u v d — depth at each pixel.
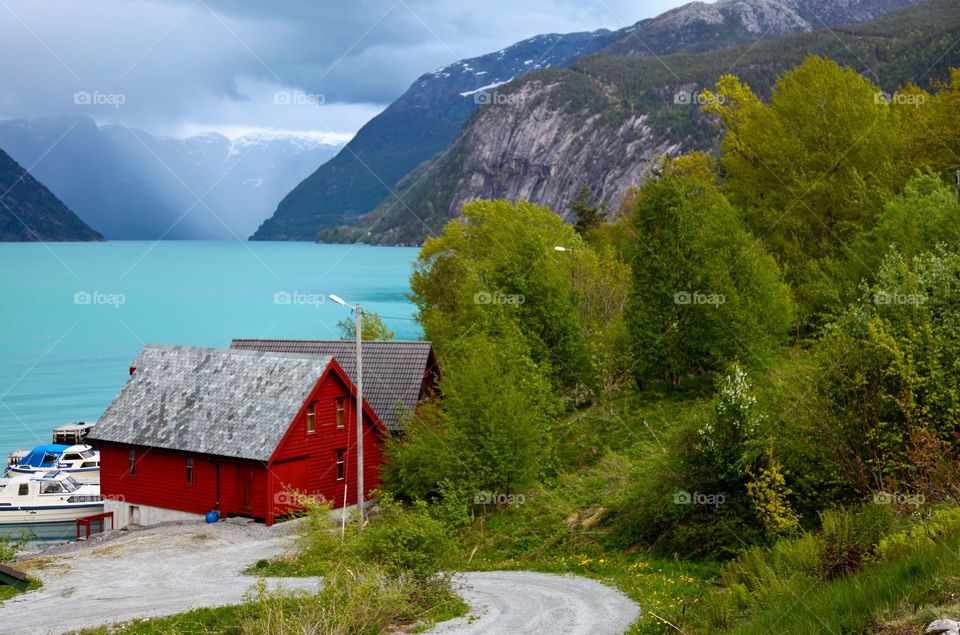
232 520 46.44
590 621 23.97
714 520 31.11
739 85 74.81
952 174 61.47
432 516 39.19
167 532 44.53
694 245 48.72
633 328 50.00
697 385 48.22
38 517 51.31
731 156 66.44
